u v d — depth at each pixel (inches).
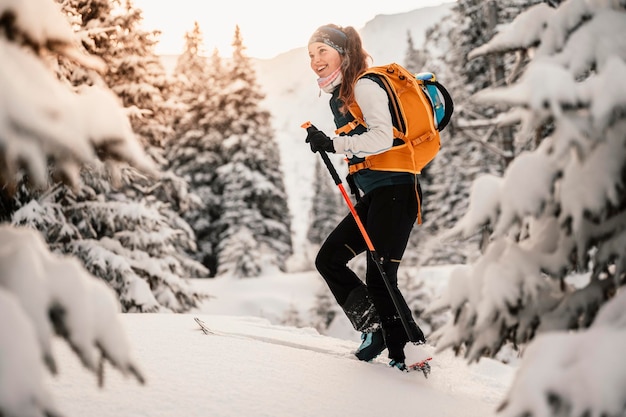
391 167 117.3
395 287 120.3
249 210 1107.3
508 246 77.0
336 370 107.5
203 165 1104.8
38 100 38.7
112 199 411.5
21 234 43.8
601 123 58.1
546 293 75.4
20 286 40.1
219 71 1133.1
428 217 1108.5
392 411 90.7
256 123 1133.7
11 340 36.5
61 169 39.9
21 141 36.9
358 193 127.5
